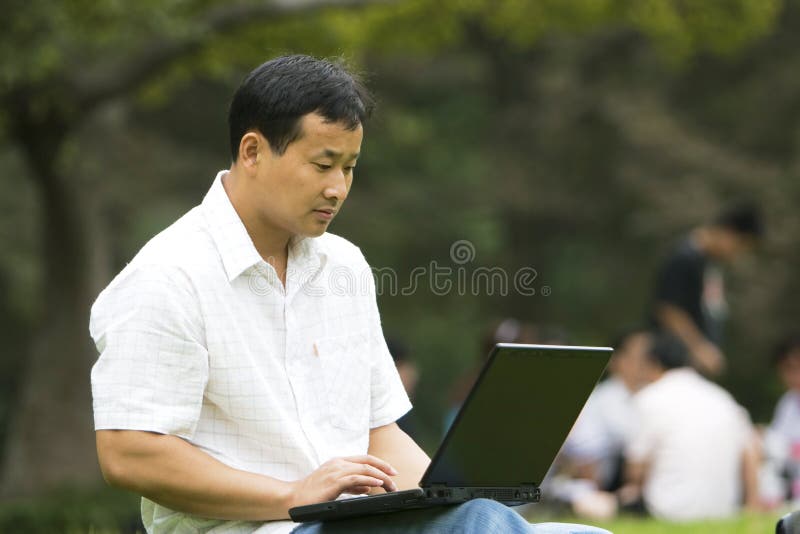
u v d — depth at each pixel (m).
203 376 7.50
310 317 7.91
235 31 31.53
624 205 58.66
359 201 58.06
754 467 19.62
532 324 61.34
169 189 53.97
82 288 33.56
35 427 33.53
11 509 28.09
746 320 53.41
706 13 38.19
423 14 38.38
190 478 7.30
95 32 27.94
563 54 59.38
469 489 7.30
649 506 19.17
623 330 21.39
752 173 54.59
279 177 7.54
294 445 7.63
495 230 58.41
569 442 21.42
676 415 19.17
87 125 36.09
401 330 57.75
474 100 62.31
